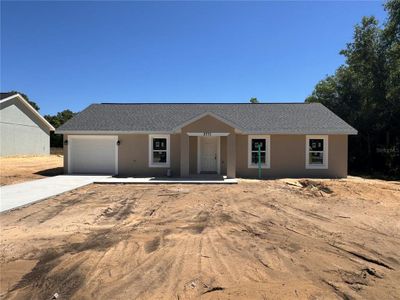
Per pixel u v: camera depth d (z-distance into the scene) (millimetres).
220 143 21422
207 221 9766
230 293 5199
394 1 23125
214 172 21953
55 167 26156
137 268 6195
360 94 29406
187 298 5047
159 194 14594
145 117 23469
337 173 20797
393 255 6953
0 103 31641
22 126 35125
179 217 10273
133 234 8359
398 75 22891
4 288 5402
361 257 6828
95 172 22344
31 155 35906
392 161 26062
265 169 20953
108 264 6383
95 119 23234
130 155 21812
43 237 8078
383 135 27266
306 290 5320
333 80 33375
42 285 5504
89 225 9258
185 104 26375
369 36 25875
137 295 5148
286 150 20938
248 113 23672
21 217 10156
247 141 20984
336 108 31922
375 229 8930
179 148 21516
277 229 8906
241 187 16688
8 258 6711
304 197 13891
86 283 5570
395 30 23766
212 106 25656
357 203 12531
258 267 6266
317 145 20969
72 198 13562
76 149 22438
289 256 6848
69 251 7102
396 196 13922
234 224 9430
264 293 5207
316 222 9680
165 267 6242
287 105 25422
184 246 7449
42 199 12875
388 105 25234
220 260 6602
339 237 8172
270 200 13180
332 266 6344
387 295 5191
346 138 20781
